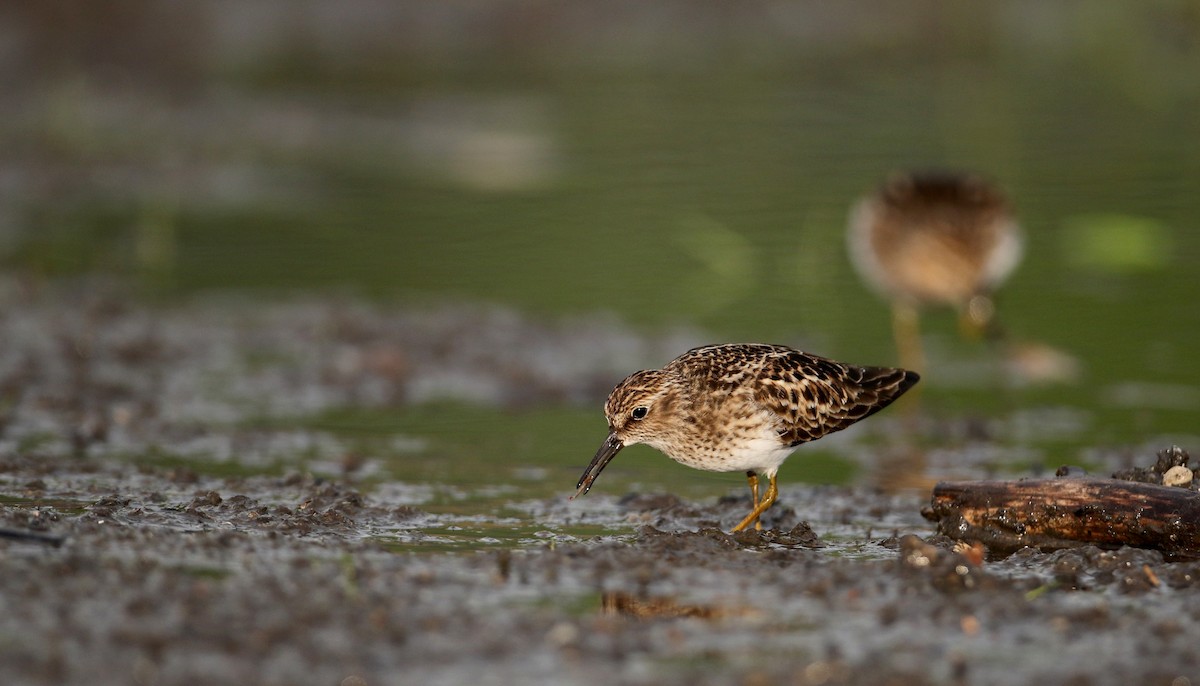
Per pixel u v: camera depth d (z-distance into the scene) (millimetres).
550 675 6789
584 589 8078
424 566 8391
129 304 16312
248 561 8297
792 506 10742
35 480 10438
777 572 8414
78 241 18703
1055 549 9062
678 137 23688
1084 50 29156
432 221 19828
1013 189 20344
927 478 11680
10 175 21422
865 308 16922
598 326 15906
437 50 29094
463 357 14930
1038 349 15094
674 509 10406
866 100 25906
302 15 29297
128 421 12516
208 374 14281
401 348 15102
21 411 12711
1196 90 26344
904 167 21688
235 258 18234
